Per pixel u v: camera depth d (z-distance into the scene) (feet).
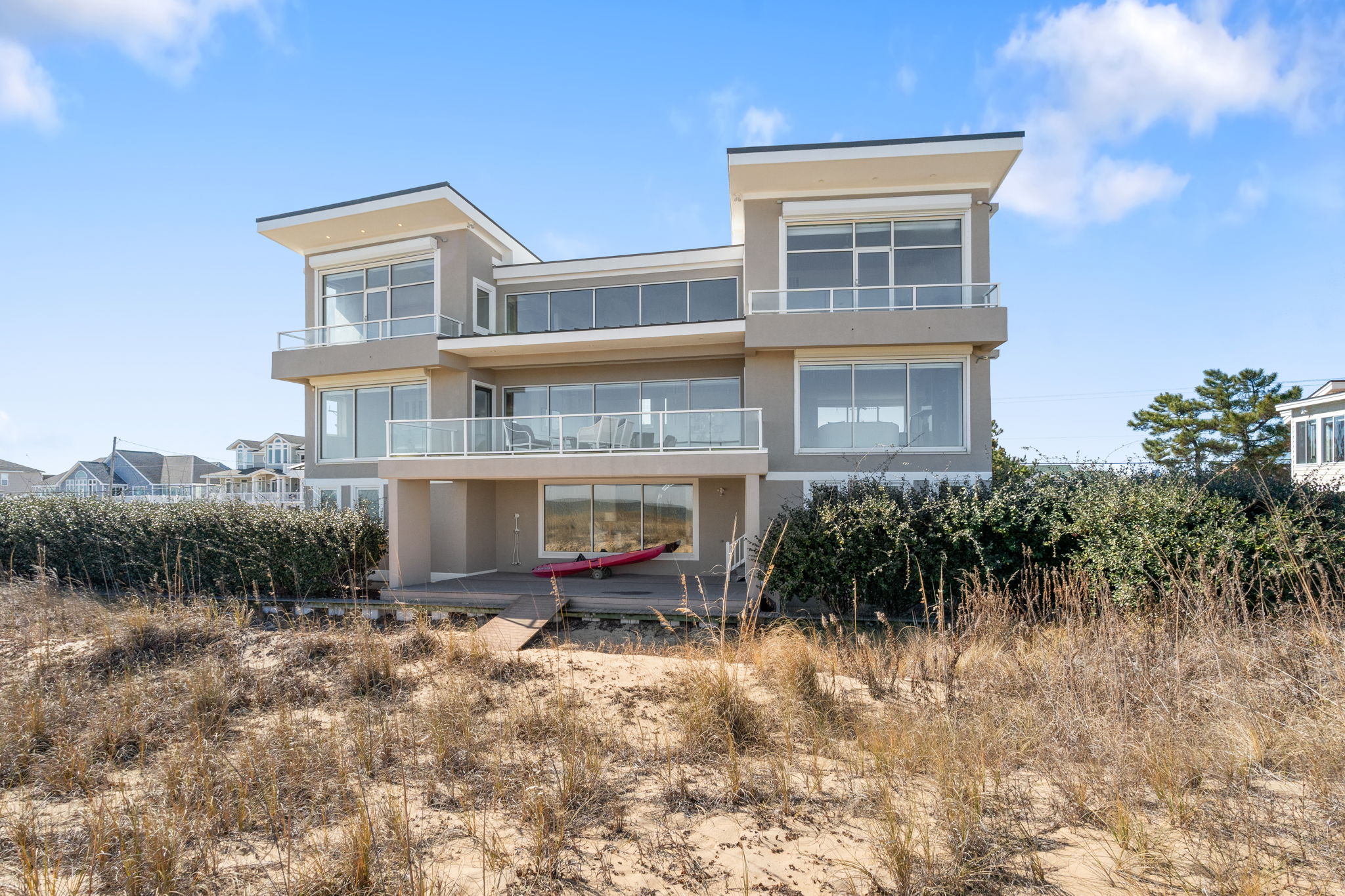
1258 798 13.02
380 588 50.08
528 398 60.59
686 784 14.88
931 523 38.96
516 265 61.72
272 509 49.37
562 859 11.81
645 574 55.36
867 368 50.14
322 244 63.41
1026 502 38.83
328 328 60.49
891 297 49.52
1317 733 14.88
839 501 41.91
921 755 15.64
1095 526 34.45
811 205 50.24
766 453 46.26
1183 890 10.23
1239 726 15.57
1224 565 22.35
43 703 20.34
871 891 10.49
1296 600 24.18
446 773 15.67
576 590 47.55
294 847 12.30
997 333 47.01
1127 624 22.08
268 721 19.57
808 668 21.85
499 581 52.60
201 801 14.21
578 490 58.13
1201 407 95.09
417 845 12.39
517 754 16.93
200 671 22.50
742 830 12.80
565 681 23.45
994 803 13.30
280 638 28.58
